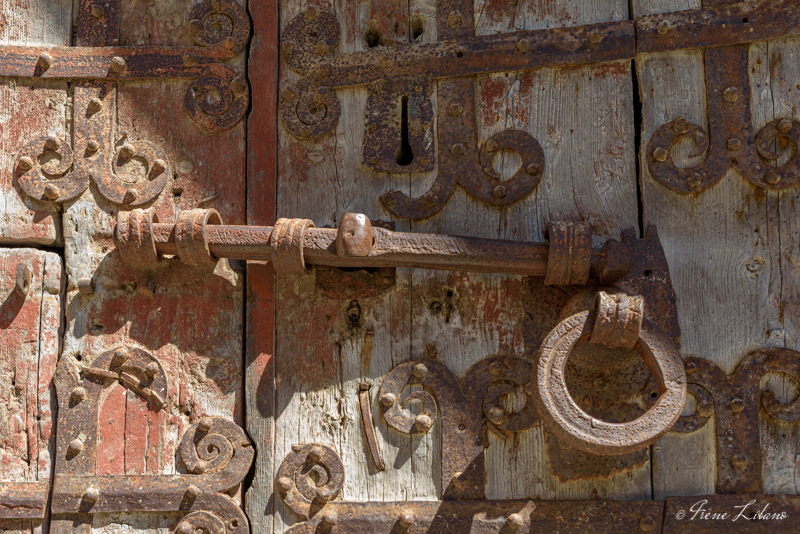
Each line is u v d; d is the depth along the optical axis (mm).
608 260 1977
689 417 2025
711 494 1994
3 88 2275
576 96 2195
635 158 2154
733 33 2137
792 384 2023
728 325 2061
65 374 2141
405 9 2293
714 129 2121
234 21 2307
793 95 2121
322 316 2166
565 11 2232
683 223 2109
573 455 2045
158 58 2287
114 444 2113
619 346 1910
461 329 2125
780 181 2082
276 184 2232
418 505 2039
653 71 2180
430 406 2096
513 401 2080
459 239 2006
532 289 2123
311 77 2264
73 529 2062
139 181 2236
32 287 2182
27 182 2223
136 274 2193
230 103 2270
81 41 2305
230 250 2047
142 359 2152
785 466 1997
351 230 1979
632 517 1997
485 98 2213
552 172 2162
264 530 2066
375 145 2213
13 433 2113
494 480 2051
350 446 2100
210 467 2094
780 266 2074
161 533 2072
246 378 2139
